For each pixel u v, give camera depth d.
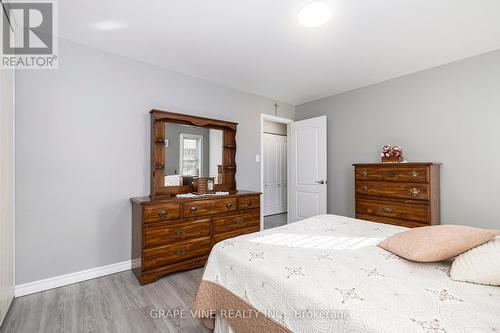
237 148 3.68
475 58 2.62
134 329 1.62
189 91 3.15
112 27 2.09
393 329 0.73
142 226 2.26
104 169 2.47
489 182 2.54
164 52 2.55
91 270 2.38
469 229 1.19
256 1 1.77
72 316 1.76
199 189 2.89
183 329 1.62
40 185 2.13
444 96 2.84
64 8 1.83
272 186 5.71
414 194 2.66
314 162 4.06
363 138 3.60
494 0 1.75
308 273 1.10
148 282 2.28
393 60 2.75
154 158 2.70
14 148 1.98
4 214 1.67
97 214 2.42
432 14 1.91
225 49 2.49
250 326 1.15
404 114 3.17
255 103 3.94
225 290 1.32
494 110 2.51
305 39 2.30
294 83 3.48
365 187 3.09
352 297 0.90
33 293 2.08
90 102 2.40
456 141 2.75
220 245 1.53
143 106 2.75
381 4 1.79
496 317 0.77
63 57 2.26
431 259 1.13
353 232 1.76
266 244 1.51
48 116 2.17
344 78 3.30
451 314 0.78
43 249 2.14
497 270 0.95
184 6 1.82
